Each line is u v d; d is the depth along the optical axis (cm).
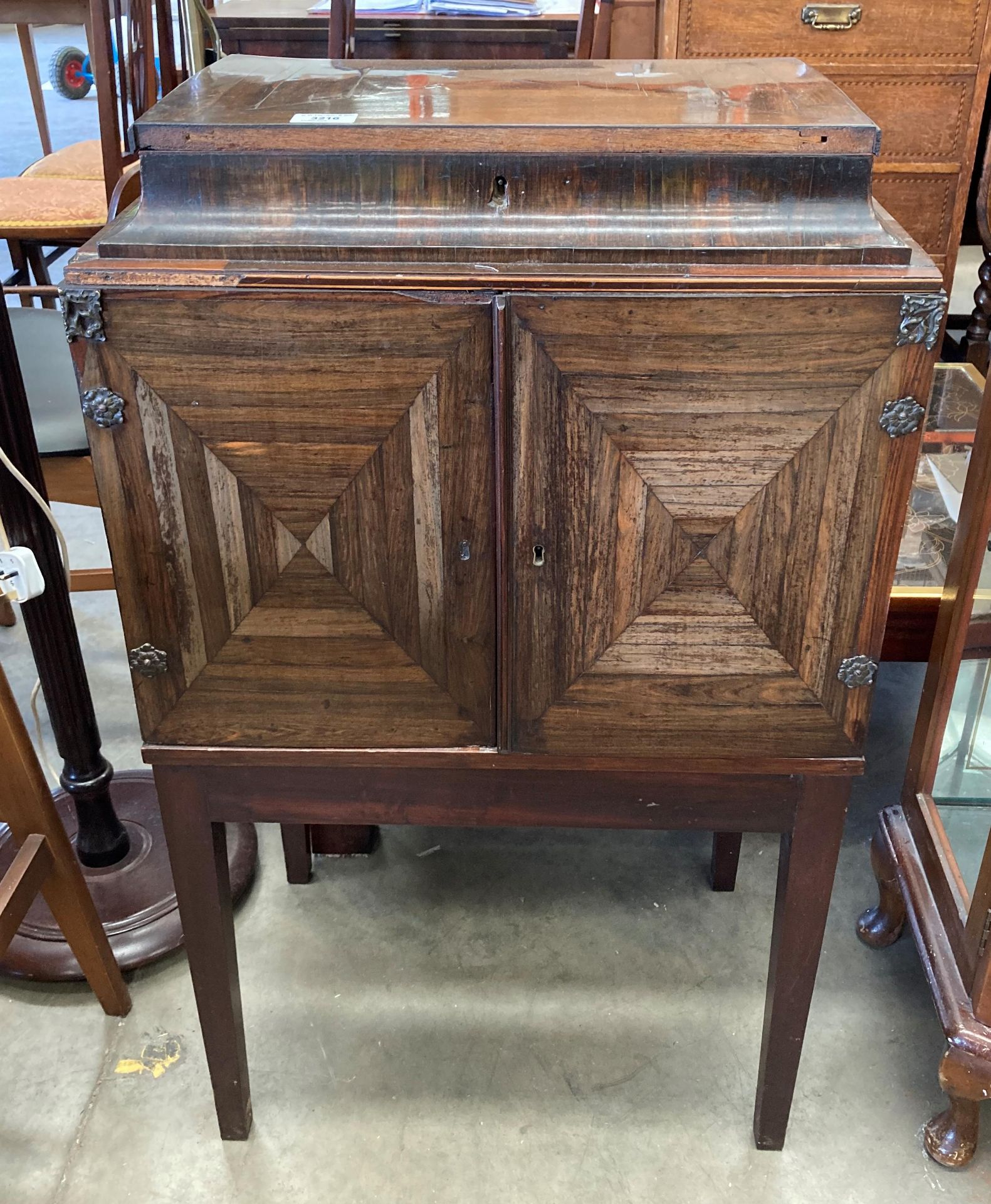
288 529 90
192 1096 128
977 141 211
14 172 420
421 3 244
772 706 96
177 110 89
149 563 92
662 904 152
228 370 84
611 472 87
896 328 81
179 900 108
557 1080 129
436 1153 121
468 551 90
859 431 85
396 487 88
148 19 179
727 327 81
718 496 87
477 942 146
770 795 101
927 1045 133
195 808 104
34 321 180
